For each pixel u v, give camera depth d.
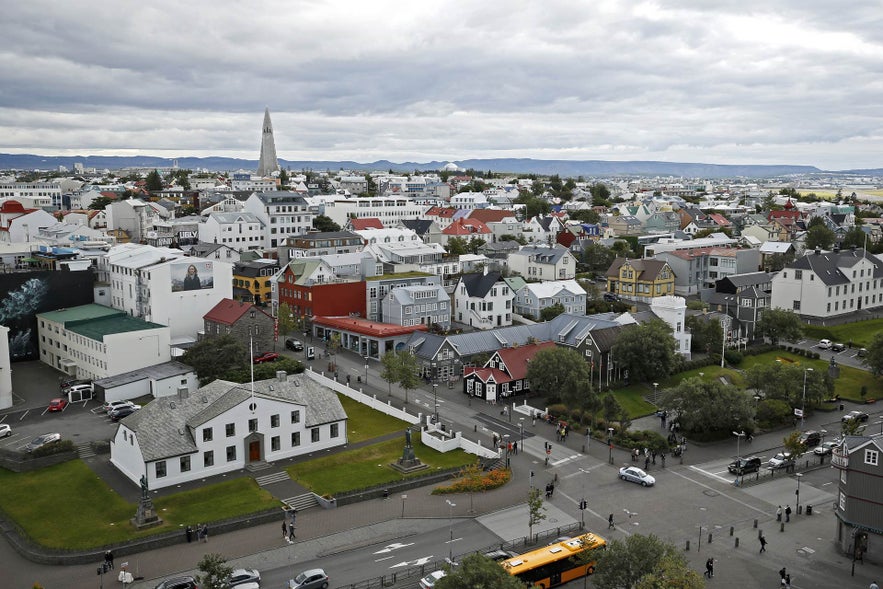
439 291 159.25
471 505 83.31
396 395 120.50
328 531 77.44
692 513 81.88
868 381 133.00
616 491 87.25
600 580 59.41
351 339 147.50
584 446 100.56
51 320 138.38
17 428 103.69
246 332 138.00
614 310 181.25
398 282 168.50
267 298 180.75
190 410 92.12
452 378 129.62
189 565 70.25
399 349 138.50
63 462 93.31
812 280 175.00
